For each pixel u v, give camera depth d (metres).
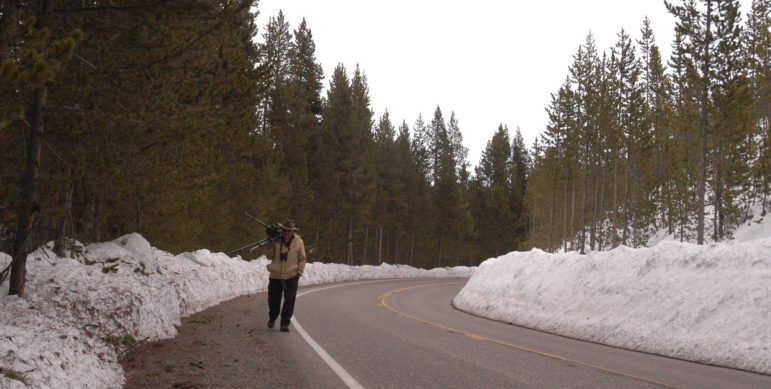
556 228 66.31
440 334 8.87
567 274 12.52
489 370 5.69
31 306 5.05
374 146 48.38
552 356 6.91
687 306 8.54
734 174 45.22
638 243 55.16
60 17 6.64
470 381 5.09
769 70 51.16
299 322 9.68
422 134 85.12
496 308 14.21
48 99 6.66
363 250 55.97
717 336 7.49
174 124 8.33
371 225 53.47
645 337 8.56
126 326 6.08
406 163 61.91
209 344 6.90
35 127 6.14
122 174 8.10
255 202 26.62
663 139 56.34
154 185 9.48
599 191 63.09
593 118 52.28
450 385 4.89
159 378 4.92
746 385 5.49
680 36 41.16
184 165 9.91
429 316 12.73
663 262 10.07
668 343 8.06
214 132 10.15
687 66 36.91
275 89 37.09
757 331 7.09
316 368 5.52
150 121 8.04
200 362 5.61
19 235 5.78
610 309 10.02
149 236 13.84
